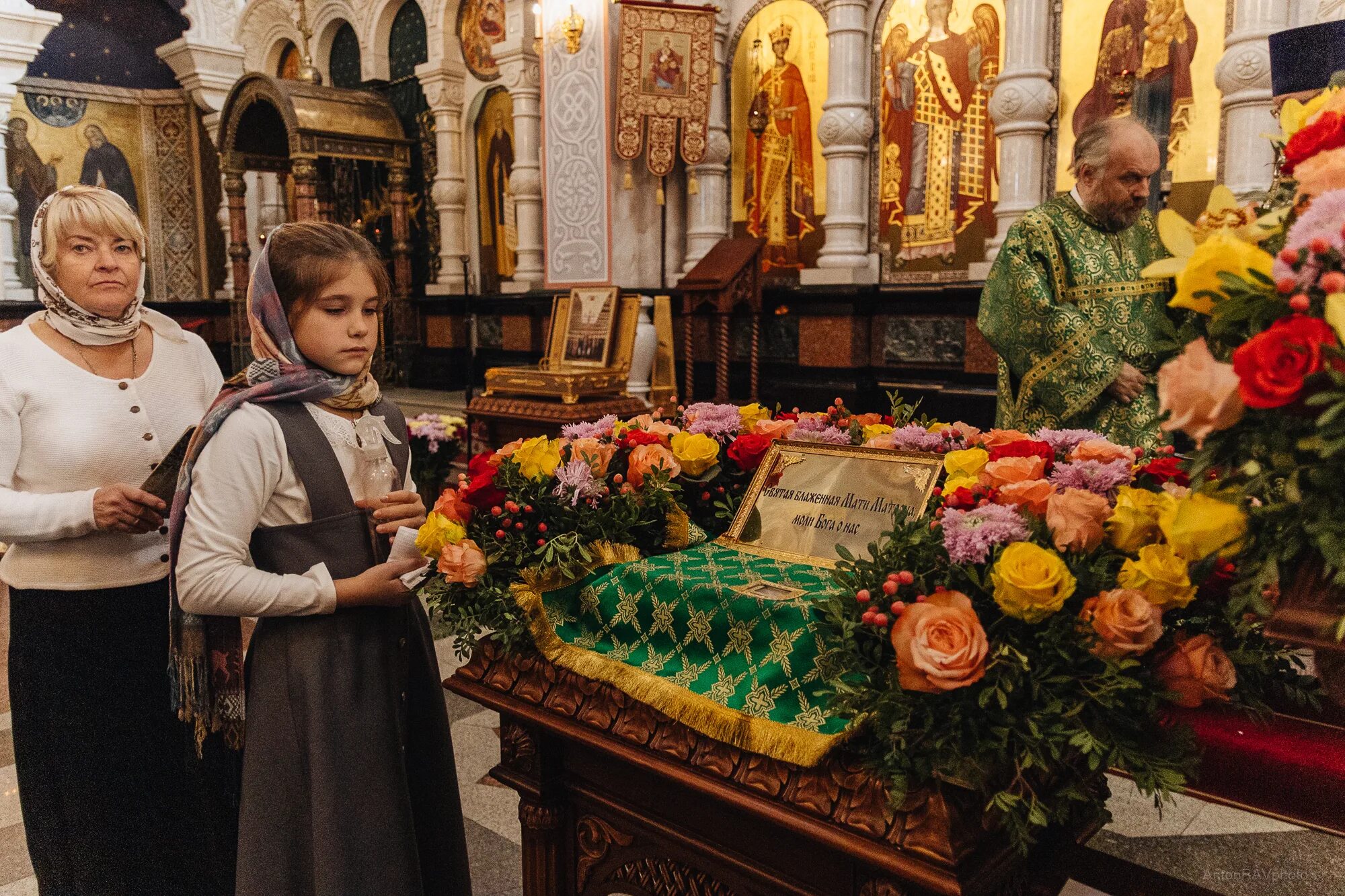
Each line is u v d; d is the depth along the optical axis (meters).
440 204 8.84
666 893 1.48
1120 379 2.92
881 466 1.51
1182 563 1.07
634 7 5.77
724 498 1.78
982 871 1.10
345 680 1.45
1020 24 5.18
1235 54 4.46
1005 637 1.10
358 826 1.43
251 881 1.41
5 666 3.63
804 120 6.35
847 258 6.09
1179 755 1.14
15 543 1.71
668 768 1.33
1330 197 0.82
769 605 1.31
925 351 5.88
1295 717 1.56
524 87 7.59
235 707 1.54
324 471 1.45
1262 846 2.31
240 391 1.45
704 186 6.66
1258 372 0.81
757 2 6.45
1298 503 0.86
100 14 10.58
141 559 1.76
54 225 1.73
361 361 1.49
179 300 11.27
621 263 6.49
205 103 10.64
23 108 10.12
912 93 5.86
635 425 1.88
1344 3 4.08
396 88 9.39
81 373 1.77
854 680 1.15
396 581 1.46
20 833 2.45
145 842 1.80
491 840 2.36
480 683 1.61
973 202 5.66
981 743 1.06
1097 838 2.36
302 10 8.99
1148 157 2.85
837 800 1.17
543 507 1.52
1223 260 0.86
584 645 1.48
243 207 9.42
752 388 6.05
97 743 1.75
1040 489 1.20
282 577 1.41
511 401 5.46
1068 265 3.00
